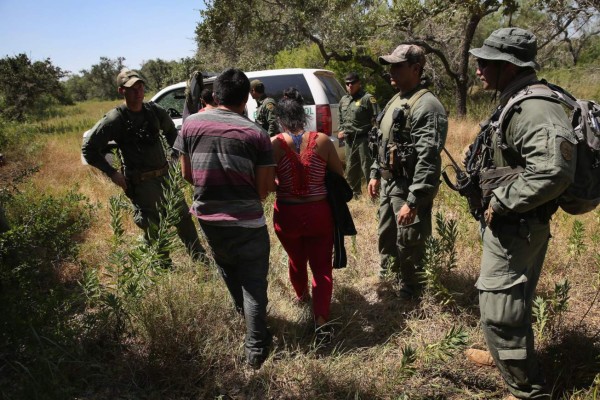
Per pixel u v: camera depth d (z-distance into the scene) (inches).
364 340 124.4
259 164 106.8
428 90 124.1
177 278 132.6
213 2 609.6
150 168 154.3
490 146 92.7
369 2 558.3
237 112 108.3
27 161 376.8
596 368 104.0
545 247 95.0
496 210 87.6
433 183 120.1
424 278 139.0
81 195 217.5
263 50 655.1
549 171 78.9
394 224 141.6
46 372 100.3
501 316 90.4
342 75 558.3
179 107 303.7
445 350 103.4
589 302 133.4
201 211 108.0
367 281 154.6
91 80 2335.1
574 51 761.6
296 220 120.7
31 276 131.3
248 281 108.5
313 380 105.0
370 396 102.1
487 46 92.6
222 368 111.8
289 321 130.0
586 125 86.0
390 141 130.0
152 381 107.7
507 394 101.7
